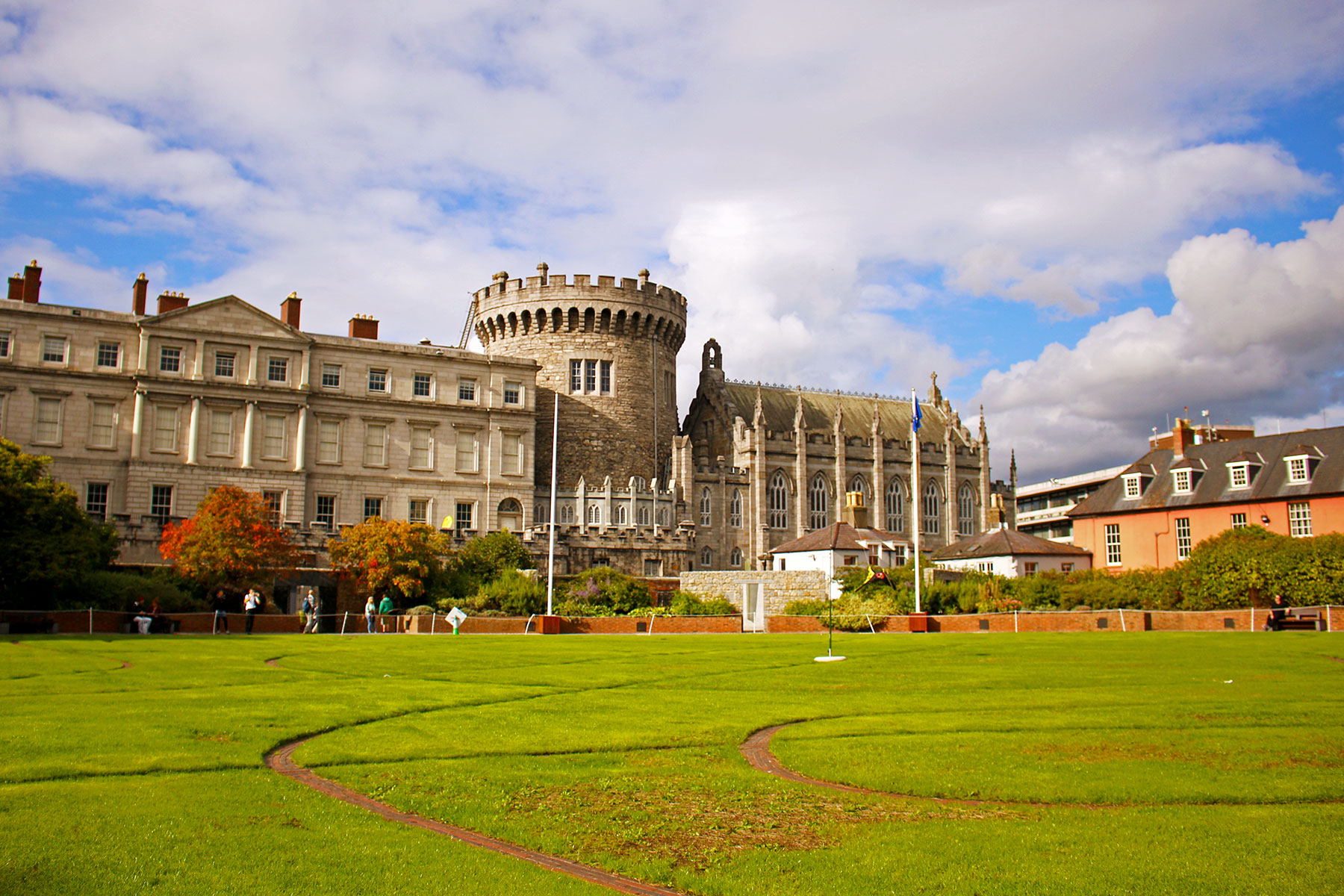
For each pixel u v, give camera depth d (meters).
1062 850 10.85
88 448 69.31
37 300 71.31
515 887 9.81
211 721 17.45
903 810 12.59
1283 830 11.46
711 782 13.74
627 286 94.12
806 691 22.78
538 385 92.75
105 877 9.73
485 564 64.19
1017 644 38.16
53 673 24.48
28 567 43.66
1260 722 18.05
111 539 56.09
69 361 69.81
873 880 10.11
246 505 55.16
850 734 17.17
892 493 106.56
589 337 93.44
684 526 76.25
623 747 15.92
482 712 19.23
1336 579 51.47
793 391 112.19
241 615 48.50
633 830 11.77
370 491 77.00
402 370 79.38
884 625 52.03
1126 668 27.19
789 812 12.45
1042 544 77.00
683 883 10.22
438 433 79.56
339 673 25.97
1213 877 9.99
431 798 12.91
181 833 11.07
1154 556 71.81
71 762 13.94
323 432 76.31
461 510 79.62
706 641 41.06
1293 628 48.00
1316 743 15.99
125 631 44.59
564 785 13.59
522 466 81.75
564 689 23.09
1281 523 65.12
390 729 17.36
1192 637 41.78
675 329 98.38
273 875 9.95
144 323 71.50
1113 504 75.31
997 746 16.02
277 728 16.95
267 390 73.94
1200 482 70.62
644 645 38.03
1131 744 16.08
